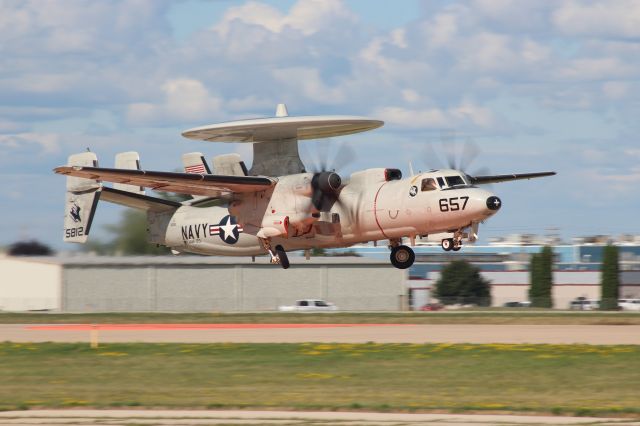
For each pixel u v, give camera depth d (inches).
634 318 5319.9
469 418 2269.9
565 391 2701.8
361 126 5073.8
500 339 3885.3
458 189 4291.3
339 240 4682.6
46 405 2495.1
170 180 4596.5
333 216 4581.7
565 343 3690.9
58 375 3115.2
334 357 3393.2
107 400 2588.6
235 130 4879.4
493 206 4215.1
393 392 2704.2
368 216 4495.6
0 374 3152.1
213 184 4662.9
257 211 4805.6
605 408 2395.4
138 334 4367.6
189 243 5344.5
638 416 2287.2
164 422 2242.9
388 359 3331.7
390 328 4648.1
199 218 5265.8
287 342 3855.8
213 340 3996.1
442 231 4439.0
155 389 2797.7
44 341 4023.1
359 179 4608.8
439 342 3774.6
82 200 5369.1
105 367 3275.1
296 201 4613.7
